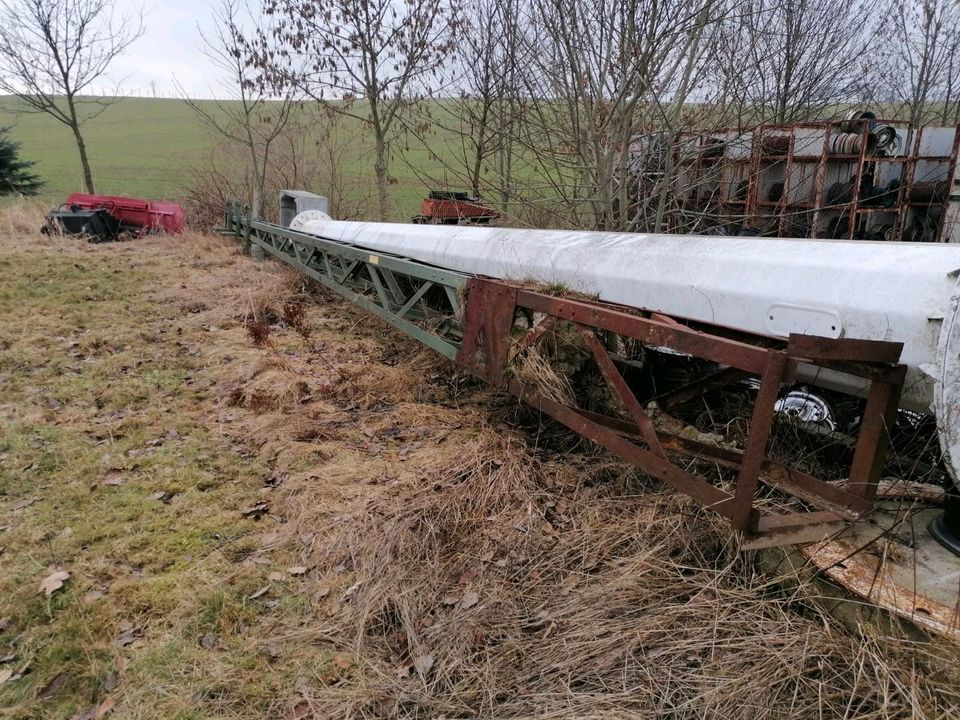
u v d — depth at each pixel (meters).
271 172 12.45
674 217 6.57
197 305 6.68
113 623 2.27
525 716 1.87
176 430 3.85
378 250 6.11
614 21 5.30
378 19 9.50
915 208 6.98
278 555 2.67
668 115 6.19
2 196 15.55
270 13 9.65
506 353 3.29
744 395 3.44
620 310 3.12
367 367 4.80
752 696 1.87
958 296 1.98
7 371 4.65
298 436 3.73
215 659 2.12
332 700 1.97
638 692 1.93
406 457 3.47
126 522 2.88
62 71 13.38
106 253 9.21
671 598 2.30
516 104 7.86
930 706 1.76
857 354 2.02
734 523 2.17
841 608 2.11
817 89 9.98
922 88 10.84
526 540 2.70
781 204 6.84
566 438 3.65
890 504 2.60
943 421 2.03
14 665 2.09
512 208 8.13
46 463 3.38
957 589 2.08
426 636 2.22
